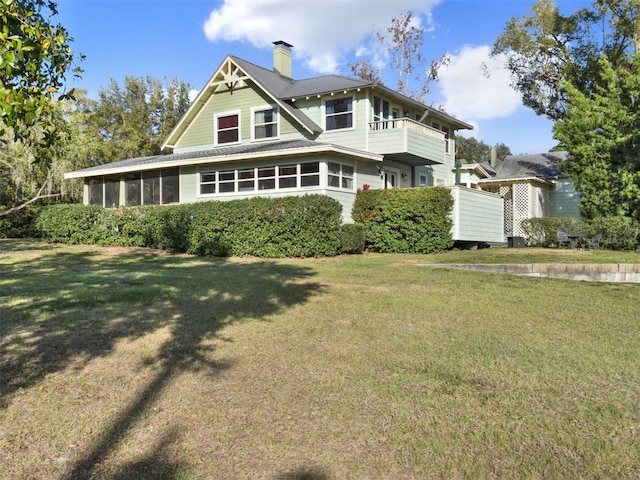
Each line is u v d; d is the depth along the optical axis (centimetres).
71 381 412
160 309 675
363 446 306
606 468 280
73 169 2359
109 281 927
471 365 454
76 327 573
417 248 1525
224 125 2144
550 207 2523
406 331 571
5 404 365
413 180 2191
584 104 1745
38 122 389
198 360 467
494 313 671
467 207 1655
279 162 1716
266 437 318
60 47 367
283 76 2270
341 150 1616
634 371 442
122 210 1758
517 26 2762
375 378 420
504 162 2892
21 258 1398
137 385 405
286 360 467
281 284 893
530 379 419
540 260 1219
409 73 3522
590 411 355
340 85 1927
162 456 295
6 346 498
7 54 280
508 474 274
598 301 761
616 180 1642
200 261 1338
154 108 4294
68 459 293
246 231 1452
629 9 2359
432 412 353
